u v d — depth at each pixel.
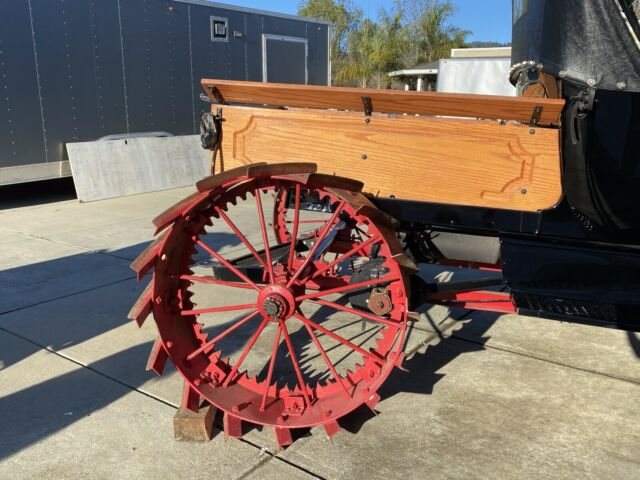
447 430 2.55
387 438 2.49
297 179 2.20
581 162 2.43
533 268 2.41
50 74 7.32
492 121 2.36
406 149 2.47
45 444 2.44
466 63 11.09
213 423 2.57
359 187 2.40
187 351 2.53
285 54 10.28
